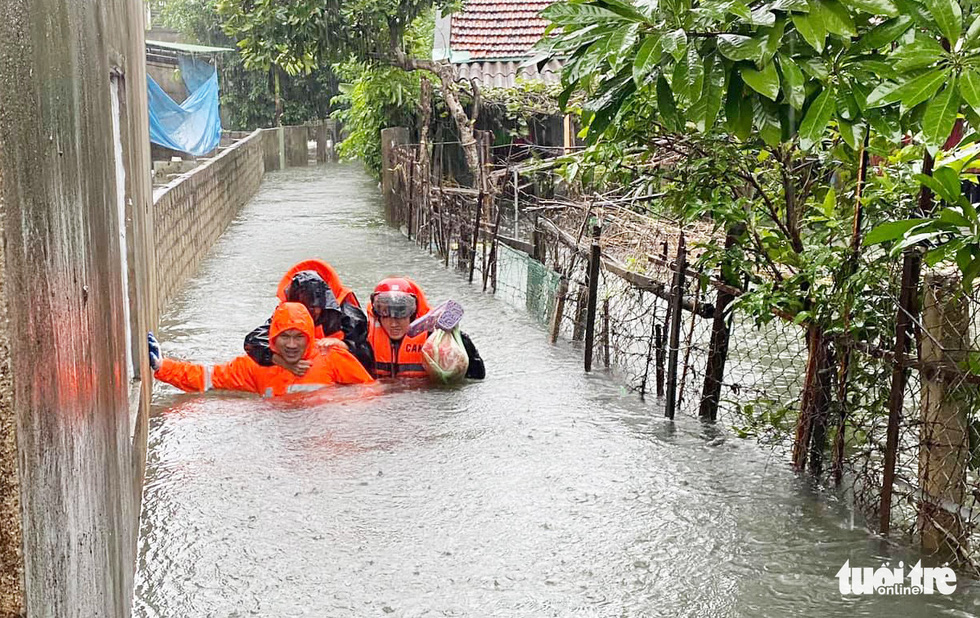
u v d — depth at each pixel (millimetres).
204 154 22297
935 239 4746
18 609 2010
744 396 7480
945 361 4770
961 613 4398
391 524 5273
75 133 3039
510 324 9945
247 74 33906
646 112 5438
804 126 4148
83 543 2768
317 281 7879
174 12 32219
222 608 4457
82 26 3453
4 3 2037
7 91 2018
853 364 5527
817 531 5195
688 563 4863
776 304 5727
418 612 4402
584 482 5816
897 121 4250
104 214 3930
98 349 3340
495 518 5344
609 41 4008
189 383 7523
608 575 4738
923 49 3732
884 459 5160
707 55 4121
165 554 4953
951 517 4879
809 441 5930
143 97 9250
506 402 7359
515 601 4500
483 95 17391
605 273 9445
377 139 19719
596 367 8367
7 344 1974
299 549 4996
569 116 16484
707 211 5961
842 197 6008
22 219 2111
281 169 30938
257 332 7645
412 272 13023
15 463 1995
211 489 5723
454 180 17609
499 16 19469
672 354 6984
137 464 5234
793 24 4254
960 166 4820
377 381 7848
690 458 6215
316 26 16047
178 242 11680
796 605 4480
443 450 6340
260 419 6945
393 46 16578
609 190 10984
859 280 5137
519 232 14195
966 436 4770
